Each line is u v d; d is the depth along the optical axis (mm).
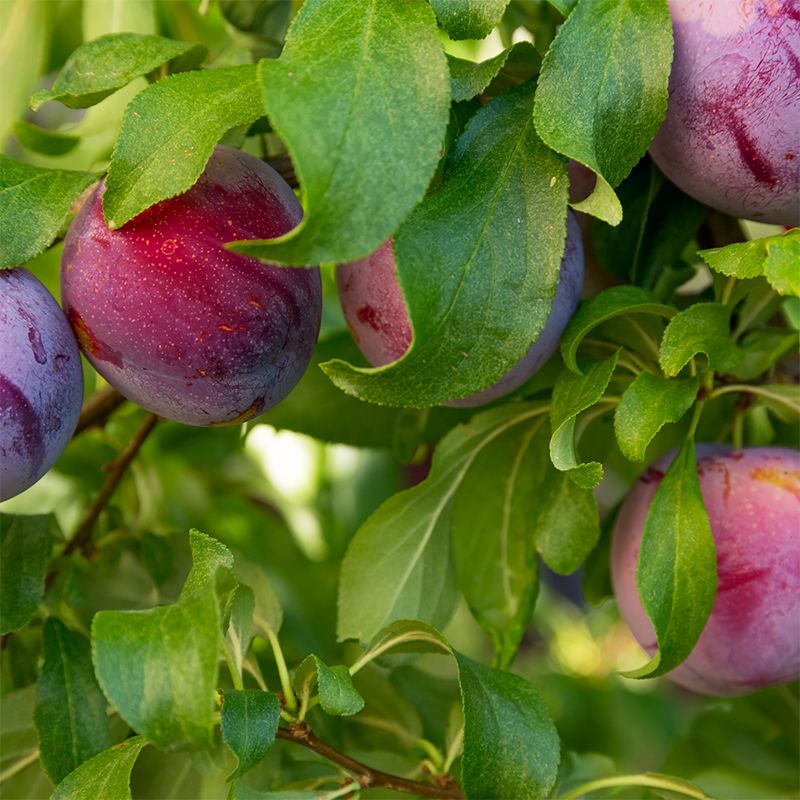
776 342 569
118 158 508
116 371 530
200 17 652
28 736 578
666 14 521
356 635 573
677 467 542
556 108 509
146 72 538
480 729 517
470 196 511
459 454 578
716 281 556
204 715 475
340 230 473
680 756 671
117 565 608
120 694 478
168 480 733
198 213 521
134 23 635
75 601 596
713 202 555
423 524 580
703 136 536
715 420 622
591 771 694
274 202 531
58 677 558
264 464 757
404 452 630
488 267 508
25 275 525
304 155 472
